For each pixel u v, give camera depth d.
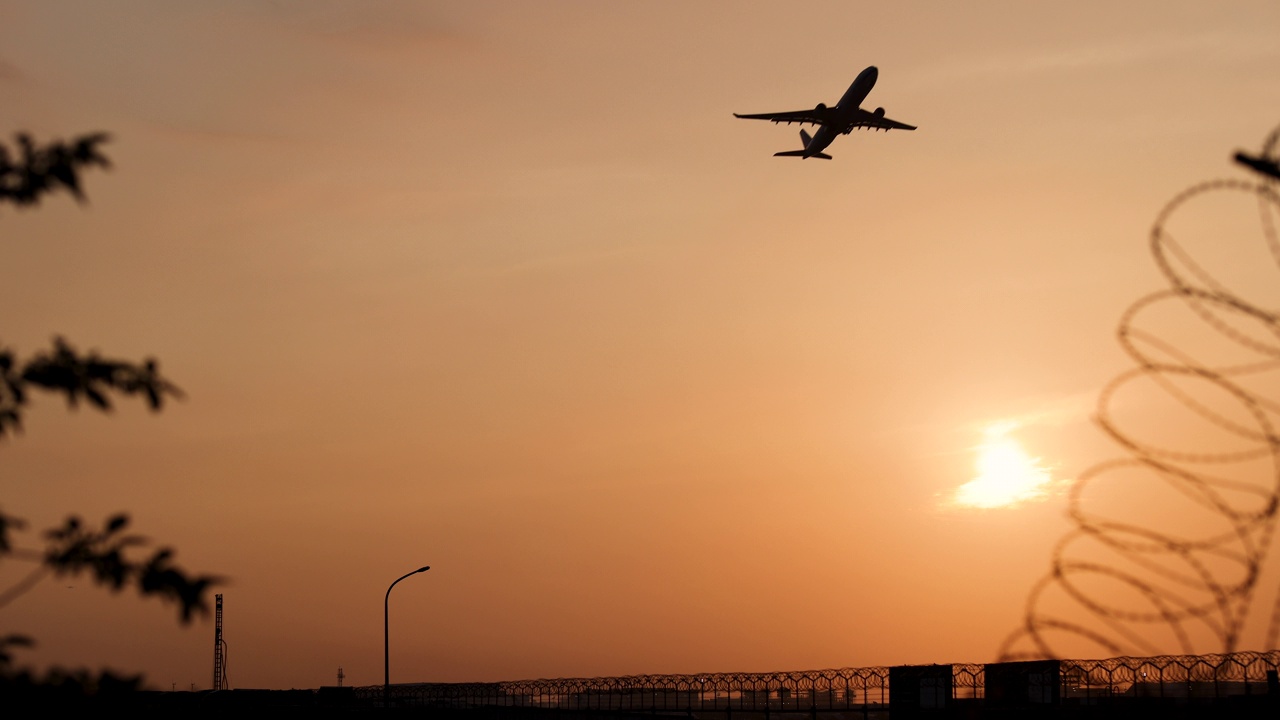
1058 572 10.77
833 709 42.25
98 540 10.45
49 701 9.88
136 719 10.79
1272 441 10.07
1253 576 10.21
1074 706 22.03
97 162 11.15
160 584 10.20
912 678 39.25
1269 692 20.52
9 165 10.92
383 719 65.38
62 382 10.80
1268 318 10.15
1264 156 10.19
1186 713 18.25
